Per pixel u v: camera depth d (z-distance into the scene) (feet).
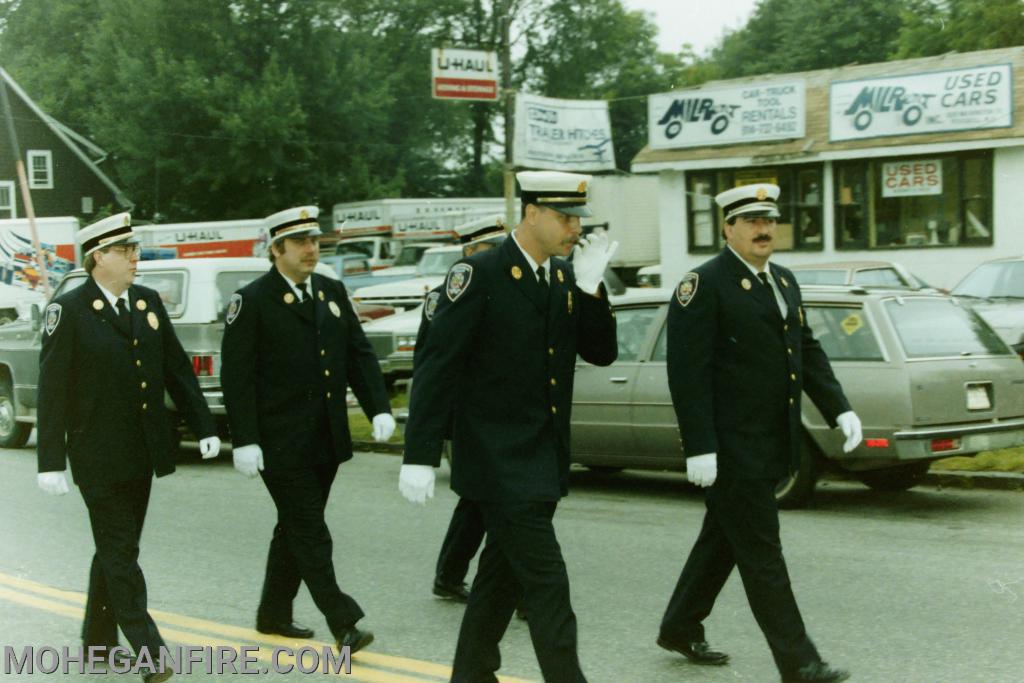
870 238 76.18
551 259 14.07
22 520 30.71
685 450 15.20
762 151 79.05
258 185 138.92
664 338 31.48
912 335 28.73
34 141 157.48
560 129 80.28
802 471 29.12
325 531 17.85
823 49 164.66
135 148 133.59
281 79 133.49
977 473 31.99
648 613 20.26
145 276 41.34
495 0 161.99
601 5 167.94
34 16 180.86
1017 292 49.80
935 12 134.21
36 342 44.27
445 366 13.50
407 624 20.04
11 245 99.40
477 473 13.60
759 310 15.19
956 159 72.38
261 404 17.62
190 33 135.13
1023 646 17.76
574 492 33.19
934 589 21.31
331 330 17.93
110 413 16.60
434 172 167.12
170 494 34.78
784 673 14.88
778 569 15.05
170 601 22.02
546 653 12.98
